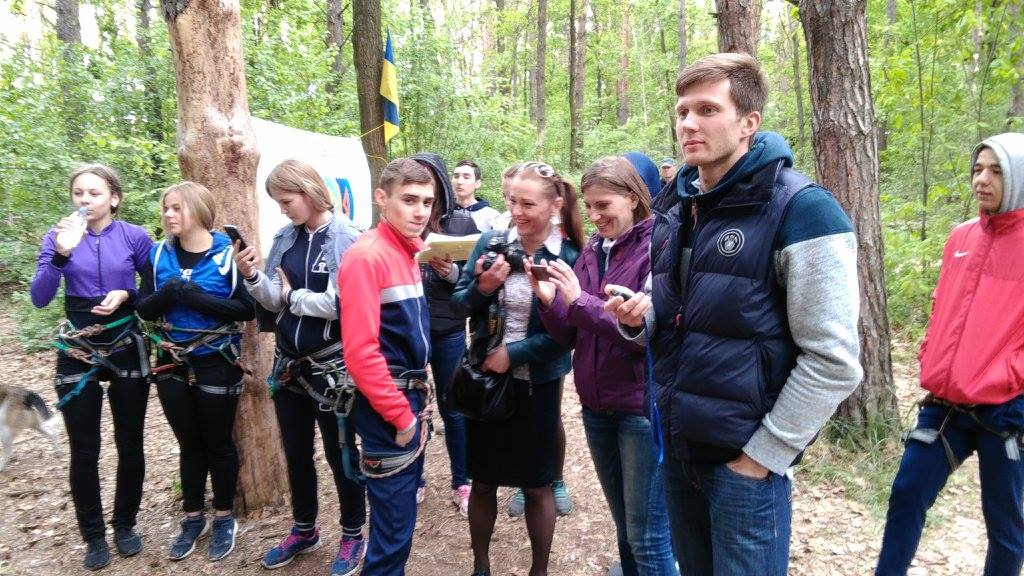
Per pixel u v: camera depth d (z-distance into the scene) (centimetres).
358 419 233
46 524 345
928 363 233
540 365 242
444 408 347
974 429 224
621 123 2272
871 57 691
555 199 247
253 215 339
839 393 146
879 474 351
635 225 227
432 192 232
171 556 305
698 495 182
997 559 223
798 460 155
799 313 146
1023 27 513
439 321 340
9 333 719
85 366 291
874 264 375
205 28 316
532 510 254
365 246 225
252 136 337
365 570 235
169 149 697
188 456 304
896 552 236
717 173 161
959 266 232
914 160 682
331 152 500
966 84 595
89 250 291
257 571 297
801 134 1046
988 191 218
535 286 227
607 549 311
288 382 276
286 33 819
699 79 154
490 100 1094
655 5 2131
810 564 289
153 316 285
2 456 407
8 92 764
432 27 980
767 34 1747
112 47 816
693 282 162
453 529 333
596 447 242
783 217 148
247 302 295
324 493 369
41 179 743
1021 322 211
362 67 752
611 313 196
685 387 163
